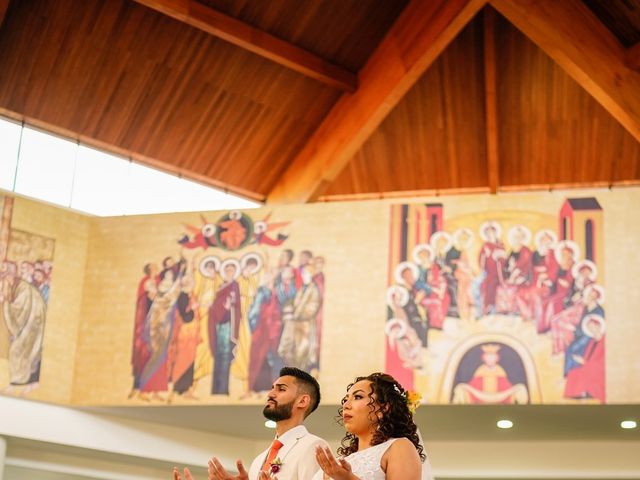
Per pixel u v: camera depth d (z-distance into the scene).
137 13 13.55
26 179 14.34
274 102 15.05
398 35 14.21
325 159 15.30
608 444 15.15
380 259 13.46
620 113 13.77
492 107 14.67
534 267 13.07
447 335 13.03
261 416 14.28
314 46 14.47
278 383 6.50
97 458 14.90
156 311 13.87
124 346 13.81
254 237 13.93
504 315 12.97
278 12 13.90
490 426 14.46
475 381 12.81
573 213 13.19
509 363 12.79
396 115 15.38
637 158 15.24
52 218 14.04
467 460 15.47
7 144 14.31
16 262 13.66
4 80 14.02
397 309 13.23
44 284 13.78
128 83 14.34
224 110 14.98
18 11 13.34
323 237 13.72
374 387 5.29
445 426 14.56
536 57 14.50
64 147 14.78
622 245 12.98
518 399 12.66
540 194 13.34
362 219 13.66
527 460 15.30
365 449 5.06
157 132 15.04
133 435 14.52
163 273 13.99
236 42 13.80
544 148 15.41
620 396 12.48
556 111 15.01
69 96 14.32
